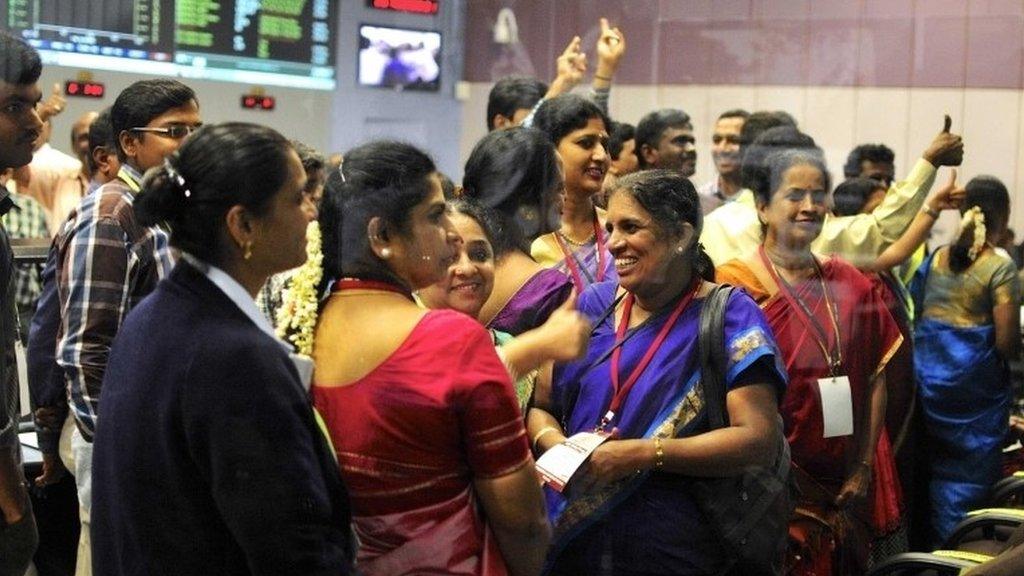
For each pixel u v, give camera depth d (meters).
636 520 2.06
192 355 1.50
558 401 2.15
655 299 2.14
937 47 3.25
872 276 2.74
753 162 2.62
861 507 2.70
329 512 1.54
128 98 2.31
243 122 1.63
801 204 2.56
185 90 2.32
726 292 2.15
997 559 2.43
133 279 2.34
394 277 1.69
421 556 1.63
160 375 1.52
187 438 1.50
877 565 2.82
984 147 3.27
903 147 3.26
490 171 2.08
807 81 3.25
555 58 2.86
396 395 1.61
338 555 1.54
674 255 2.10
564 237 2.18
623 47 2.96
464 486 1.65
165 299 1.57
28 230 3.23
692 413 2.09
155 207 1.56
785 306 2.56
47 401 2.57
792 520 2.59
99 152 2.43
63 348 2.36
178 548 1.53
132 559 1.55
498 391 1.62
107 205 2.35
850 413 2.60
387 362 1.62
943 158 2.92
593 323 2.15
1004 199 3.24
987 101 3.26
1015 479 3.30
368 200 1.66
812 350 2.57
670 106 3.22
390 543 1.64
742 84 3.22
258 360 1.50
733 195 2.73
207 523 1.53
